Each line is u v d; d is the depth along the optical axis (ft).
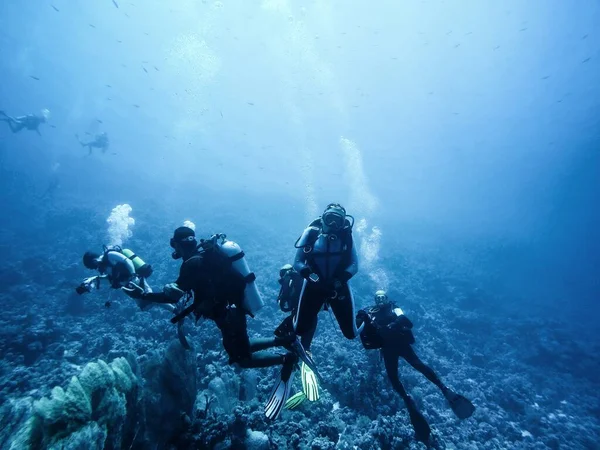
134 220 65.77
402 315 17.03
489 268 69.92
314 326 14.75
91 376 9.71
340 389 17.74
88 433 8.46
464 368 28.78
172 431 11.71
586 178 149.38
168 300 8.75
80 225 58.34
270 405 10.90
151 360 12.96
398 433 14.61
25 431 7.79
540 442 20.38
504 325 39.86
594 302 59.62
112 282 15.12
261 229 72.33
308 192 132.46
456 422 19.88
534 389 28.09
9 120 65.62
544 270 74.08
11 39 298.97
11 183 77.36
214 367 17.44
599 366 33.19
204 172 152.76
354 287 43.01
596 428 23.57
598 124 152.25
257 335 25.81
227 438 11.74
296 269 9.54
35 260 39.04
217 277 8.72
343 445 13.74
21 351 21.86
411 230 97.04
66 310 29.43
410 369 22.94
